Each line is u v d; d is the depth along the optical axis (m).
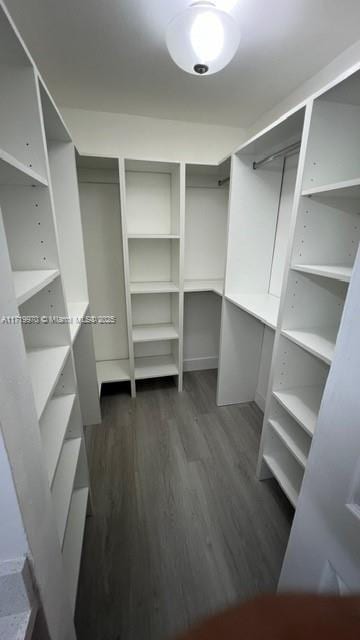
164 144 1.98
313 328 1.25
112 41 1.16
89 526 1.29
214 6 0.88
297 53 1.23
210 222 2.37
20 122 0.81
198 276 2.50
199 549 1.20
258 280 1.94
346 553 0.61
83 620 0.97
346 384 0.60
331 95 0.92
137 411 2.18
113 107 1.77
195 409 2.20
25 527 0.52
